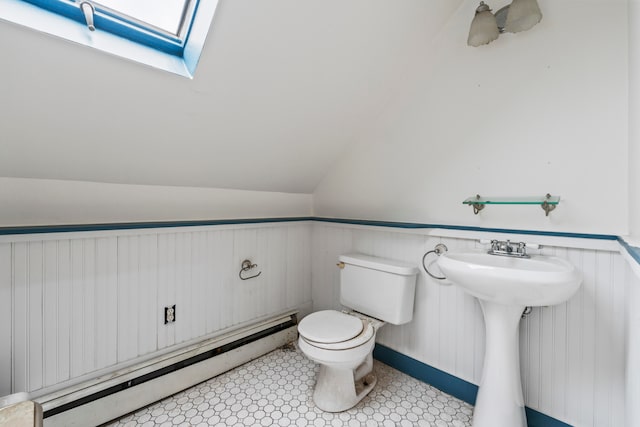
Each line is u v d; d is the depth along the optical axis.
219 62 1.29
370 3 1.36
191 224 1.79
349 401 1.58
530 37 1.40
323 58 1.49
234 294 2.04
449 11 1.62
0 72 1.01
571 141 1.30
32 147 1.25
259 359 2.09
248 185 2.11
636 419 0.91
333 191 2.36
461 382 1.65
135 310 1.61
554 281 1.05
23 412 0.76
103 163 1.46
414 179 1.84
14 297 1.28
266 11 1.21
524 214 1.43
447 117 1.68
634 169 1.07
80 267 1.44
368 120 2.03
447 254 1.40
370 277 1.84
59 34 0.99
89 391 1.41
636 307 0.92
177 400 1.65
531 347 1.41
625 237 1.15
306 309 2.50
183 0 1.20
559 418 1.35
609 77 1.21
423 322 1.80
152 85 1.25
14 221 1.34
